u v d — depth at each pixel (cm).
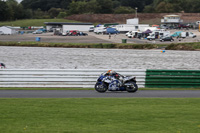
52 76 6681
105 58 15125
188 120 3481
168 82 6656
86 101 4662
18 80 6662
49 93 5753
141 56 15950
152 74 6650
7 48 18575
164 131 3044
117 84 5828
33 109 4019
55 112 3850
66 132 2995
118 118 3556
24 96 5350
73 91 6072
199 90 6319
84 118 3550
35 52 17012
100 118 3553
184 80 6675
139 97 5281
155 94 5675
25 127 3156
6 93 5722
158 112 3872
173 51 18238
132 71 6656
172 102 4609
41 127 3166
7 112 3834
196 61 14525
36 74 6688
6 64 13212
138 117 3603
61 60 14512
